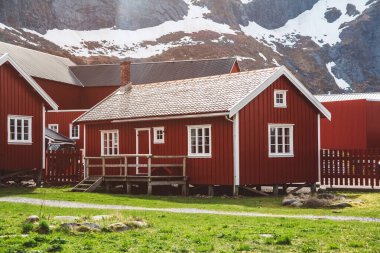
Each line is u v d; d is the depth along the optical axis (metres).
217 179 32.41
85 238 14.37
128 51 185.50
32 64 89.06
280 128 34.19
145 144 36.91
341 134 50.38
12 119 36.38
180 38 198.25
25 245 13.24
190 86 37.38
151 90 40.06
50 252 12.56
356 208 24.08
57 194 30.94
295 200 26.30
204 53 184.00
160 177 32.72
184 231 15.81
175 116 34.09
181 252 12.78
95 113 40.50
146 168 36.88
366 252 12.85
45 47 167.38
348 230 16.31
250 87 32.81
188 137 34.09
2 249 12.58
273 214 21.91
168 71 95.31
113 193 33.78
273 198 30.59
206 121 33.19
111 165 34.56
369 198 27.23
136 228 16.39
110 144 39.38
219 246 13.50
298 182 34.59
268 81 33.00
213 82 36.19
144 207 24.41
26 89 37.31
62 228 15.49
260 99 33.03
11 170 36.38
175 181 33.06
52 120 68.19
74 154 39.66
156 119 35.53
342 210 23.55
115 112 39.12
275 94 33.91
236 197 31.03
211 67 92.25
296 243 13.95
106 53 181.38
